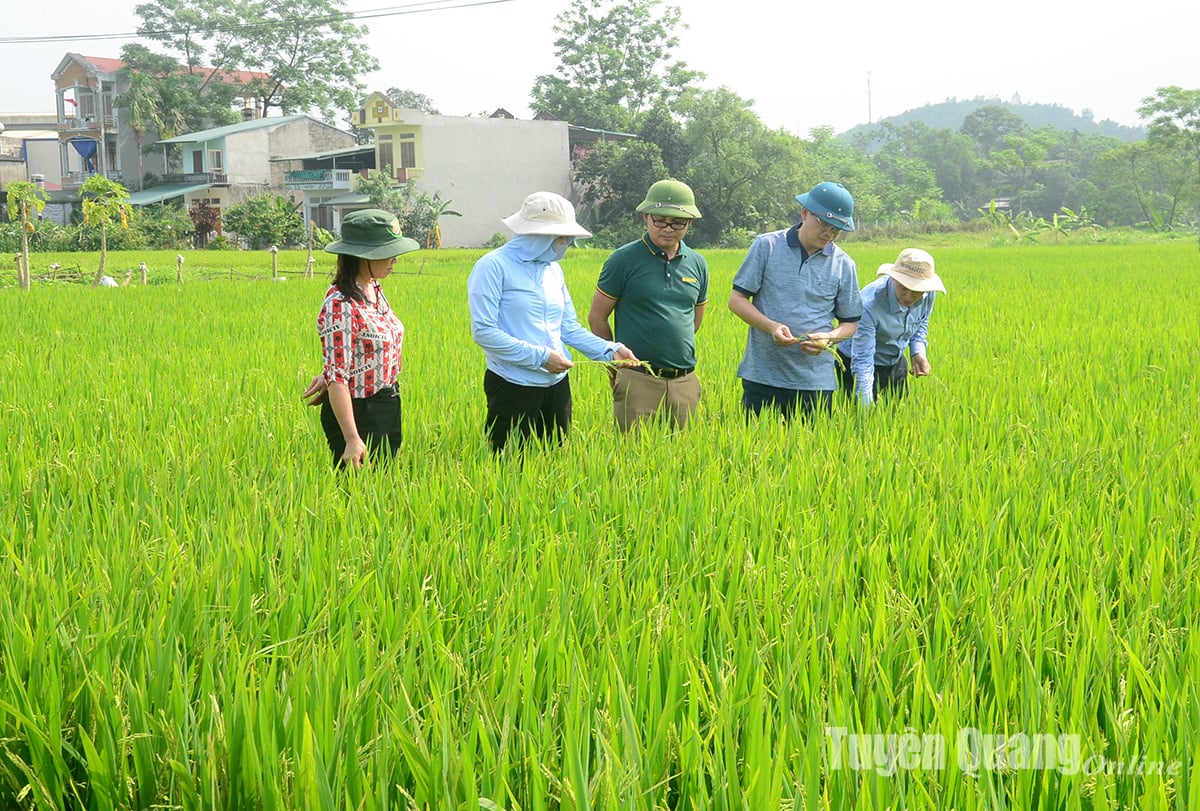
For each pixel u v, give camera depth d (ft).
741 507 14.42
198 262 124.47
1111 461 17.01
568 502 14.46
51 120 312.29
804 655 8.96
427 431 20.58
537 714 8.24
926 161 431.84
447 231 194.08
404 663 9.11
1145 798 7.10
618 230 195.72
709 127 206.69
